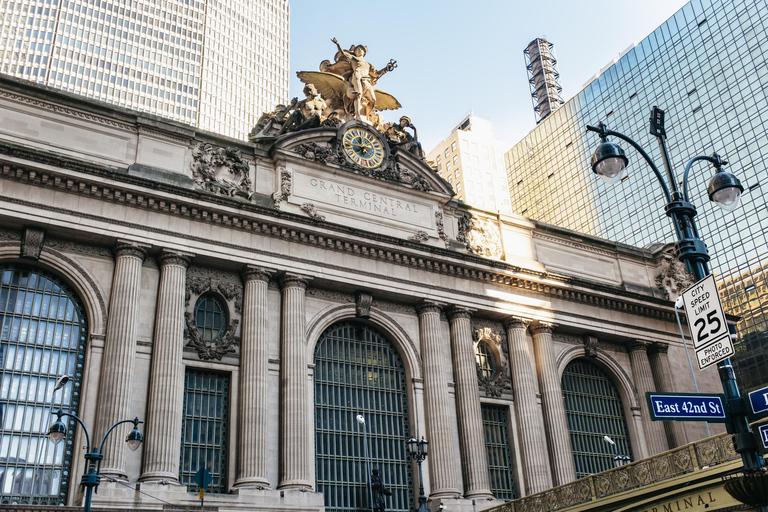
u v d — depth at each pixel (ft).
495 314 185.47
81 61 444.55
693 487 102.94
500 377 181.16
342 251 166.20
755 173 325.62
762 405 52.06
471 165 436.76
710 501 101.30
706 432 204.03
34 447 127.34
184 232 148.56
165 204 147.64
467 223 191.62
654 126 68.64
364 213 173.47
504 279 188.34
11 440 125.90
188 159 157.58
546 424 182.09
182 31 483.51
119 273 139.85
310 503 138.82
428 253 175.32
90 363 133.90
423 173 188.14
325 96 192.44
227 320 151.53
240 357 148.36
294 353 150.82
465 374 171.63
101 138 150.30
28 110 145.18
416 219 181.37
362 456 157.38
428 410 164.55
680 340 215.92
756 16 341.00
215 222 152.56
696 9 372.99
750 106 334.24
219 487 139.03
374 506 146.51
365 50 197.88
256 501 134.00
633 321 208.74
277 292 157.79
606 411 199.93
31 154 135.64
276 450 143.84
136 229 143.54
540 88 524.11
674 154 366.43
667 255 226.99
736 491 52.75
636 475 112.57
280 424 145.89
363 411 161.99
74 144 146.92
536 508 130.21
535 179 456.04
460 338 175.32
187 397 143.02
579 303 201.26
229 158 162.50
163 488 126.82
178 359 138.82
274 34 539.29
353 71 193.16
